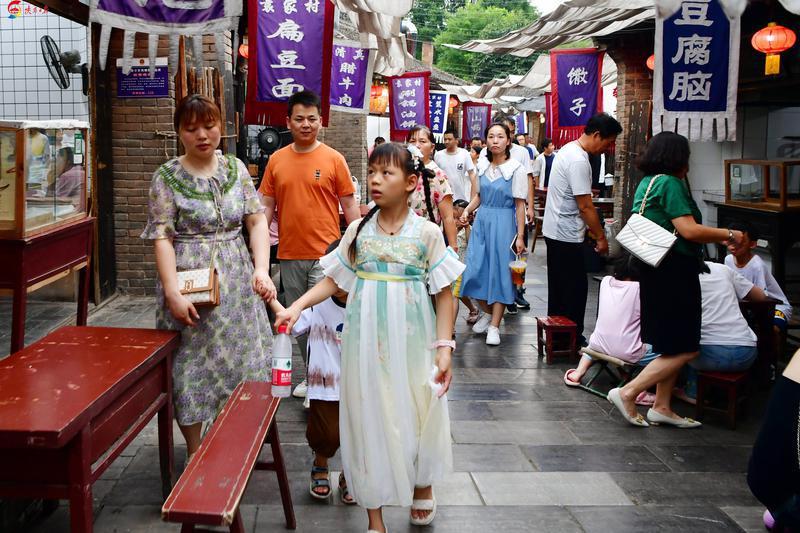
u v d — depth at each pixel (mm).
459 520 3072
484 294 6270
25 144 3094
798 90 7633
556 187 5613
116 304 7164
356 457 2744
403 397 2695
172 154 7320
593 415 4438
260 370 3395
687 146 4031
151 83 7199
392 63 9969
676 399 4750
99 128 6961
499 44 8578
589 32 7867
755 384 4906
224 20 4258
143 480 3346
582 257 5699
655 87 4402
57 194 3490
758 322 4789
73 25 6848
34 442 1983
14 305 3170
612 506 3227
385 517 3086
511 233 6113
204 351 3242
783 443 2258
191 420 3240
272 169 4348
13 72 6914
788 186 6320
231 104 7797
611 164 13156
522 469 3619
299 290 4391
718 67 4402
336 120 18219
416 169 2756
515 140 14609
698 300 4008
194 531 2205
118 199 7383
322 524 3010
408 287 2740
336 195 4363
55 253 3471
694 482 3492
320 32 5281
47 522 2936
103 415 2387
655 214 4027
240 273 3336
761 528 3041
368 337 2705
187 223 3207
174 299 3072
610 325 4746
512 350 5996
